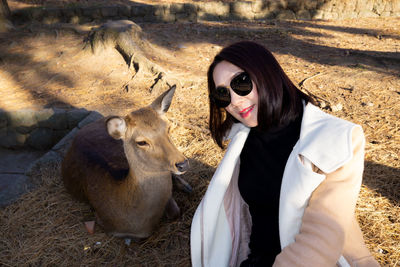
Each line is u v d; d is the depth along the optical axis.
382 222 2.83
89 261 2.79
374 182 3.28
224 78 1.44
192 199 3.34
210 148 4.06
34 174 3.96
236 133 1.71
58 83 6.16
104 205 2.77
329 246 1.12
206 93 5.59
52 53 7.49
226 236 1.85
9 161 4.79
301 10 11.34
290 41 8.69
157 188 2.54
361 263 1.36
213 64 1.50
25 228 3.16
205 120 4.70
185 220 3.11
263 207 1.65
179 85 5.79
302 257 1.14
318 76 6.13
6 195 3.63
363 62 6.86
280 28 9.71
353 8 11.62
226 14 10.98
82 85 6.02
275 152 1.51
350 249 1.37
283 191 1.31
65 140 4.38
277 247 1.66
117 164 2.97
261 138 1.55
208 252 1.76
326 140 1.22
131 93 5.64
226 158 1.69
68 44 7.89
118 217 2.71
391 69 6.37
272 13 11.24
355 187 1.16
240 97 1.43
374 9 11.74
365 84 5.67
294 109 1.44
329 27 10.24
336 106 4.75
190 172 3.67
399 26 10.28
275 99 1.38
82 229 3.11
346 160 1.15
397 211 2.93
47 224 3.19
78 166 3.31
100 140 3.54
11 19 9.45
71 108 5.09
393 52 7.31
